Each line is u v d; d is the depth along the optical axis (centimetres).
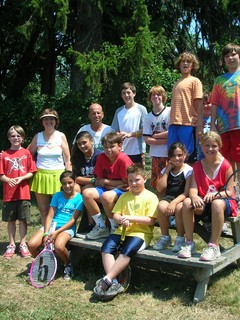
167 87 1119
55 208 553
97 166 542
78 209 536
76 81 1172
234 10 1256
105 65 1019
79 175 577
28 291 474
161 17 1230
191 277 494
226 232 529
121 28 1138
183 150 499
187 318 402
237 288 460
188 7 1313
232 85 537
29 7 1038
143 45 1006
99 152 575
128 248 460
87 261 556
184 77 587
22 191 604
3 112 1227
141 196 490
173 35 1295
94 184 543
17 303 442
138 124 650
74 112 1149
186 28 1316
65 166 624
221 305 428
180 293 456
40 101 1215
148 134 630
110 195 506
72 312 415
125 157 525
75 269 534
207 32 1316
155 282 487
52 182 610
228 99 538
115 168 525
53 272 493
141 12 1054
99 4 1059
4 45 1558
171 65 1275
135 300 444
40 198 622
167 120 614
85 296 458
